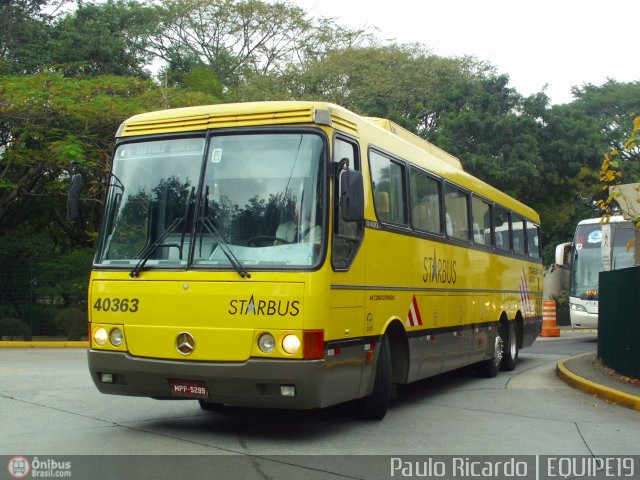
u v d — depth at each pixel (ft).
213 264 24.17
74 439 24.84
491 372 45.50
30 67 91.20
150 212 25.75
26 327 72.13
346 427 28.09
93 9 104.83
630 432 28.12
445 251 36.58
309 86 128.67
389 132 31.55
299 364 22.97
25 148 72.23
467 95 110.22
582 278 82.48
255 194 24.63
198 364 23.70
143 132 26.71
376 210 28.43
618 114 153.38
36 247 81.00
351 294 25.72
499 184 102.83
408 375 31.35
